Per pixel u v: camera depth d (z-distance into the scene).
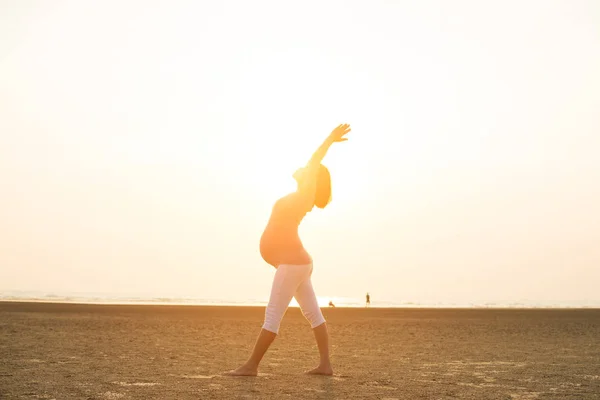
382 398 5.15
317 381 6.11
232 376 6.42
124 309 33.12
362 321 23.70
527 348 11.13
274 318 6.47
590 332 17.03
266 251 6.54
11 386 5.66
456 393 5.52
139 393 5.26
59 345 10.24
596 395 5.52
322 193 6.73
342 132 6.70
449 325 20.75
